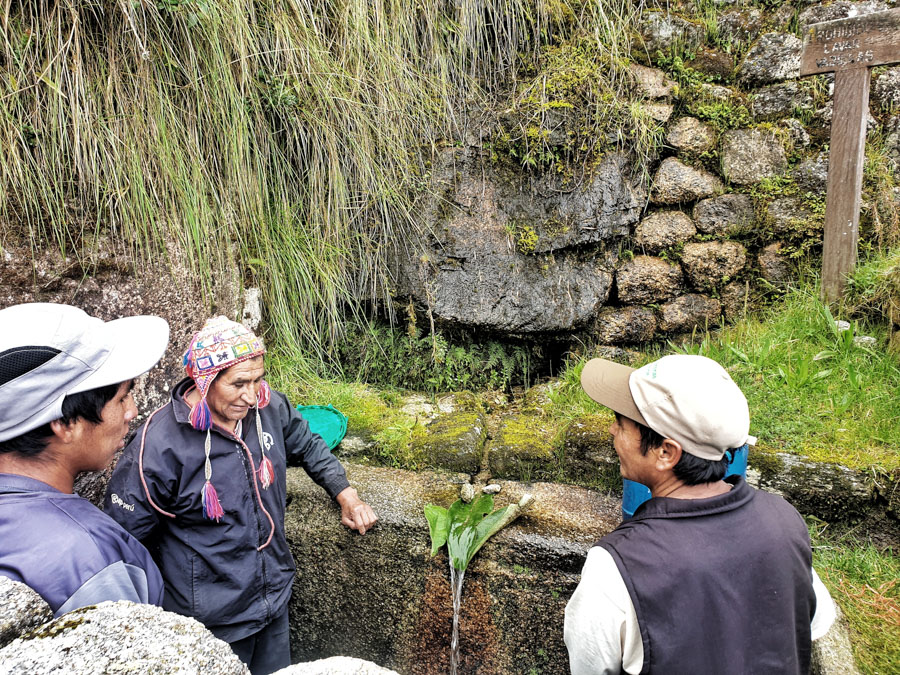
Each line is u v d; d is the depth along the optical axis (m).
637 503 1.86
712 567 1.02
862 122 2.73
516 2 3.06
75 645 0.71
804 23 3.15
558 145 3.02
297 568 2.30
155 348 1.16
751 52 3.21
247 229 2.79
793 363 2.65
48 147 1.95
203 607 1.66
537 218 3.10
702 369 1.13
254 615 1.73
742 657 1.01
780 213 3.17
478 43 3.13
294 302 3.02
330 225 3.06
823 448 2.21
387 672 0.79
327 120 2.85
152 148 2.25
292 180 2.99
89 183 2.03
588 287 3.19
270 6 2.58
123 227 2.12
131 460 1.56
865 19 2.65
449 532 2.02
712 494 1.15
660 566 1.03
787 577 1.06
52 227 1.92
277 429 1.82
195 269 2.45
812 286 3.09
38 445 1.01
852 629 1.65
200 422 1.54
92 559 0.95
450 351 3.23
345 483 2.06
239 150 2.58
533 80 3.14
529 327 3.15
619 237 3.21
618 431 1.25
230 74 2.47
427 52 3.12
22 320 0.99
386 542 2.17
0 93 1.84
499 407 3.05
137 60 2.18
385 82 2.92
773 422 2.35
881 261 2.89
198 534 1.65
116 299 2.11
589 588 1.08
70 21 1.97
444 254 3.13
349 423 2.77
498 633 2.08
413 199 3.13
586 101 3.05
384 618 2.22
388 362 3.26
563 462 2.40
